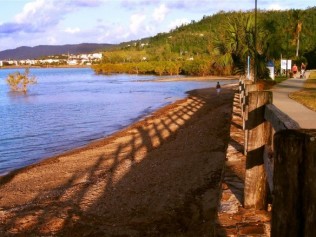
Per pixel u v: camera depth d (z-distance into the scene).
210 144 15.28
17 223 8.43
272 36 34.12
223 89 43.78
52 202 9.84
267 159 3.73
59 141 20.00
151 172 11.90
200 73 75.00
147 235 7.41
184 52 129.38
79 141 19.70
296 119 11.45
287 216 1.61
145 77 82.44
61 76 114.56
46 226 8.15
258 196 4.44
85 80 84.06
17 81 58.16
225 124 20.03
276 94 19.19
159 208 8.73
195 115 24.86
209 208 8.34
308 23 76.00
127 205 9.11
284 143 1.60
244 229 3.96
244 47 32.78
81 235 7.66
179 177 10.98
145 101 37.53
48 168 14.01
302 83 27.83
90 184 11.27
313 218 1.48
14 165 15.25
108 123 25.27
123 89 53.84
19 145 19.33
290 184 1.59
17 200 10.36
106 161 14.23
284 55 55.97
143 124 22.81
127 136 19.33
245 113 7.59
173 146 15.79
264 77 31.56
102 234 7.62
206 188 9.74
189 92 43.12
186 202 8.91
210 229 7.21
